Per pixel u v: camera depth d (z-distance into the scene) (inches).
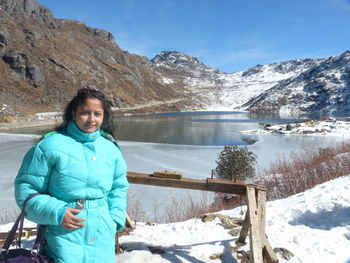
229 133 1635.1
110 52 5334.6
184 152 948.6
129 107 3978.8
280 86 6653.5
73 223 71.7
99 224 77.7
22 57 3122.5
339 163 328.8
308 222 164.7
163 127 2004.2
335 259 126.0
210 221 165.9
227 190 128.5
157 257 123.0
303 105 5132.9
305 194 222.2
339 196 186.5
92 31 6269.7
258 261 105.1
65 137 76.8
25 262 70.2
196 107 5782.5
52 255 75.3
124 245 132.6
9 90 2721.5
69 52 3956.7
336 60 6151.6
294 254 129.0
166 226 161.2
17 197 73.5
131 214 253.1
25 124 1971.0
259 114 4443.9
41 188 74.1
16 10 4101.9
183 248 131.6
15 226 74.0
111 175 82.0
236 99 7632.9
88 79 3634.4
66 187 73.8
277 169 435.8
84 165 75.6
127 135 1507.1
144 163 777.6
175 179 130.7
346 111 4466.0
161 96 5654.5
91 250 76.6
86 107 76.6
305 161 439.8
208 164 765.3
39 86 3004.4
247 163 374.3
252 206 118.7
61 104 2906.0
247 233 134.0
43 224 75.9
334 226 154.9
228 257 126.4
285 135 1496.1
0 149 940.0
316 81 5561.0
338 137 1353.3
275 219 170.7
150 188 472.1
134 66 5954.7
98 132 79.2
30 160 73.6
